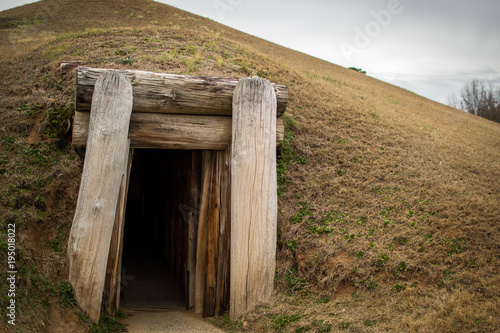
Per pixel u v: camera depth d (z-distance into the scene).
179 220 8.87
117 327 5.84
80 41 12.80
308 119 10.41
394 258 6.24
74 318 5.25
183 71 10.19
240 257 6.11
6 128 7.22
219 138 6.64
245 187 6.18
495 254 6.04
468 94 39.69
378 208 7.52
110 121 5.59
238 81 6.50
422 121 14.50
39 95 8.27
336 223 7.25
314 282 6.48
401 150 9.74
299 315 5.82
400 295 5.68
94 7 25.16
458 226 6.72
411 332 4.88
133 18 23.55
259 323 5.85
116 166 5.62
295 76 13.41
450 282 5.62
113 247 5.99
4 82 8.95
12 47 12.89
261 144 6.30
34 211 6.12
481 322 4.75
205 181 6.93
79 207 5.47
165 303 7.76
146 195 13.41
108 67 9.77
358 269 6.25
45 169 6.73
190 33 15.08
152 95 6.13
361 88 19.42
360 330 5.17
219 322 6.32
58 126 7.35
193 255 7.40
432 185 8.19
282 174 8.31
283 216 7.43
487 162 10.31
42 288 5.27
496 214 7.03
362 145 9.65
